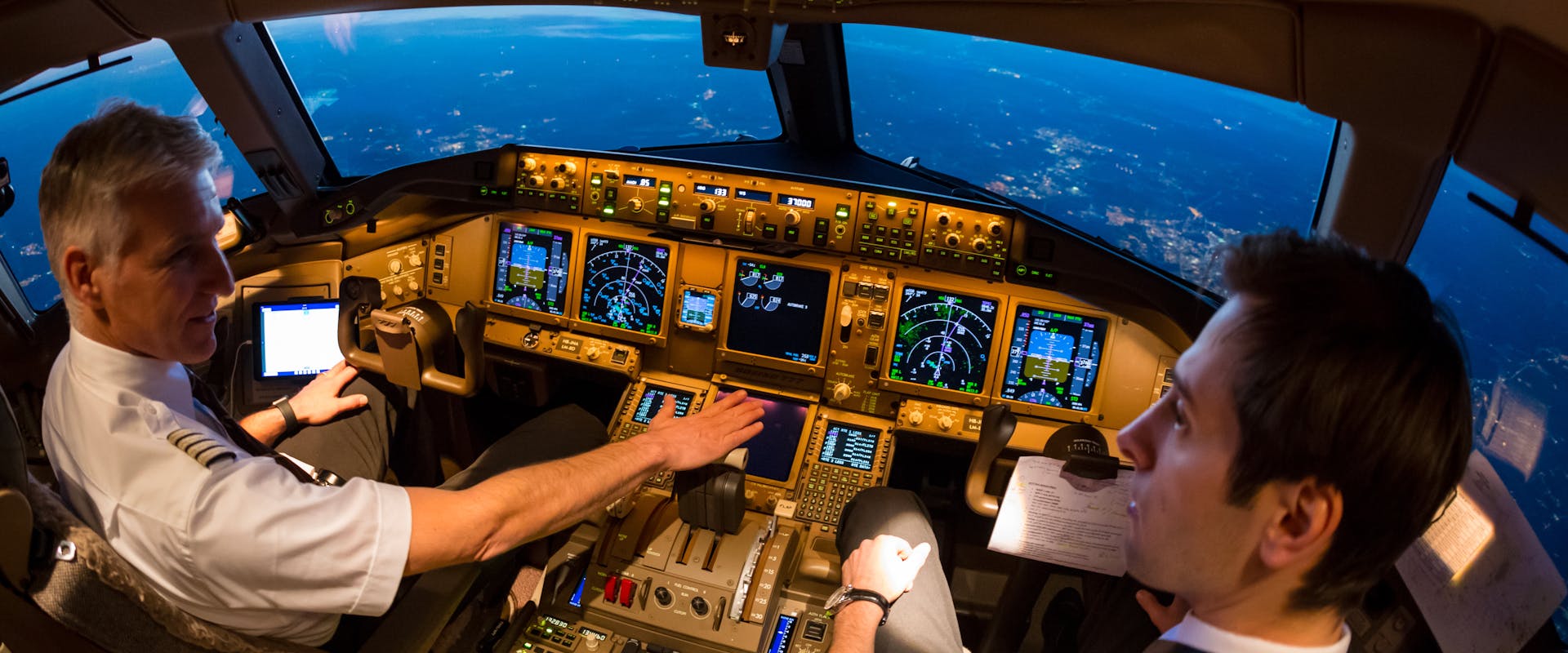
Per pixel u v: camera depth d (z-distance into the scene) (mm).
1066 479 2354
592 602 2639
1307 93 1971
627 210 3260
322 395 2396
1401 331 479
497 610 2570
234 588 1210
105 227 1150
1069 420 3053
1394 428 465
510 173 3328
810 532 2928
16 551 996
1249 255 541
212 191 1273
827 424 3207
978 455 2619
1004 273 2980
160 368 1312
